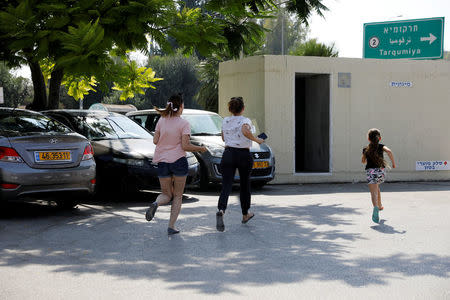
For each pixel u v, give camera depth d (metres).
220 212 6.88
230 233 6.87
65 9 7.47
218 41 8.59
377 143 8.02
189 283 4.52
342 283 4.54
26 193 7.49
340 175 15.10
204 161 11.71
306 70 14.73
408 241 6.40
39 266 5.11
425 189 13.16
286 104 14.55
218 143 11.93
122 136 10.60
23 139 7.52
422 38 17.83
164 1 7.56
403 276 4.77
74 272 4.89
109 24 7.54
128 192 9.72
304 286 4.44
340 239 6.51
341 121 15.12
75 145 8.06
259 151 12.07
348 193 12.00
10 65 10.08
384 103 15.48
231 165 7.16
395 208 9.41
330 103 15.02
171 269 5.00
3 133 7.61
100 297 4.13
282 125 14.52
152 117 13.38
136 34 7.67
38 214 8.34
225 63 16.14
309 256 5.57
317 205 9.76
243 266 5.13
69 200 8.97
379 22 18.33
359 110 15.26
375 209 7.82
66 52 7.34
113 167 9.72
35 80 13.45
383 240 6.46
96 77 7.59
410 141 15.73
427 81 15.80
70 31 7.02
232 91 15.80
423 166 15.86
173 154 6.68
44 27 7.50
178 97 6.71
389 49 18.25
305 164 16.55
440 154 15.99
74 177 7.92
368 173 7.98
